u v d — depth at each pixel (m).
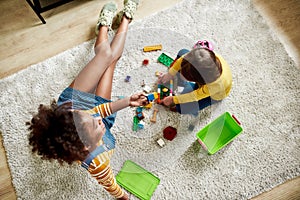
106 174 0.98
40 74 1.35
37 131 0.77
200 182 1.22
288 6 1.47
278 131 1.29
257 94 1.34
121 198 1.16
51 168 1.22
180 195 1.20
